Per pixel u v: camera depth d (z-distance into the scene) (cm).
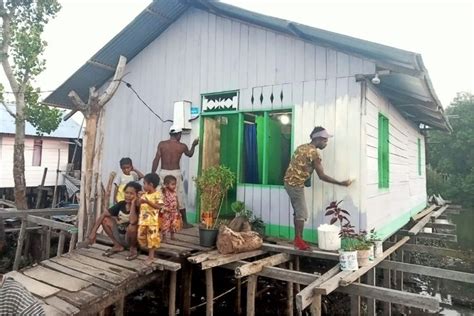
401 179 907
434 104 690
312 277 451
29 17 1149
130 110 871
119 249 559
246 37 710
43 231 990
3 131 1612
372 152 611
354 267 470
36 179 1784
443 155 3209
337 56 599
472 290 968
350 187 576
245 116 743
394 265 586
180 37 805
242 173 713
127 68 880
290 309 608
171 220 618
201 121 763
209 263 475
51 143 1858
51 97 867
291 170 553
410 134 1066
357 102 577
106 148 902
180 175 712
